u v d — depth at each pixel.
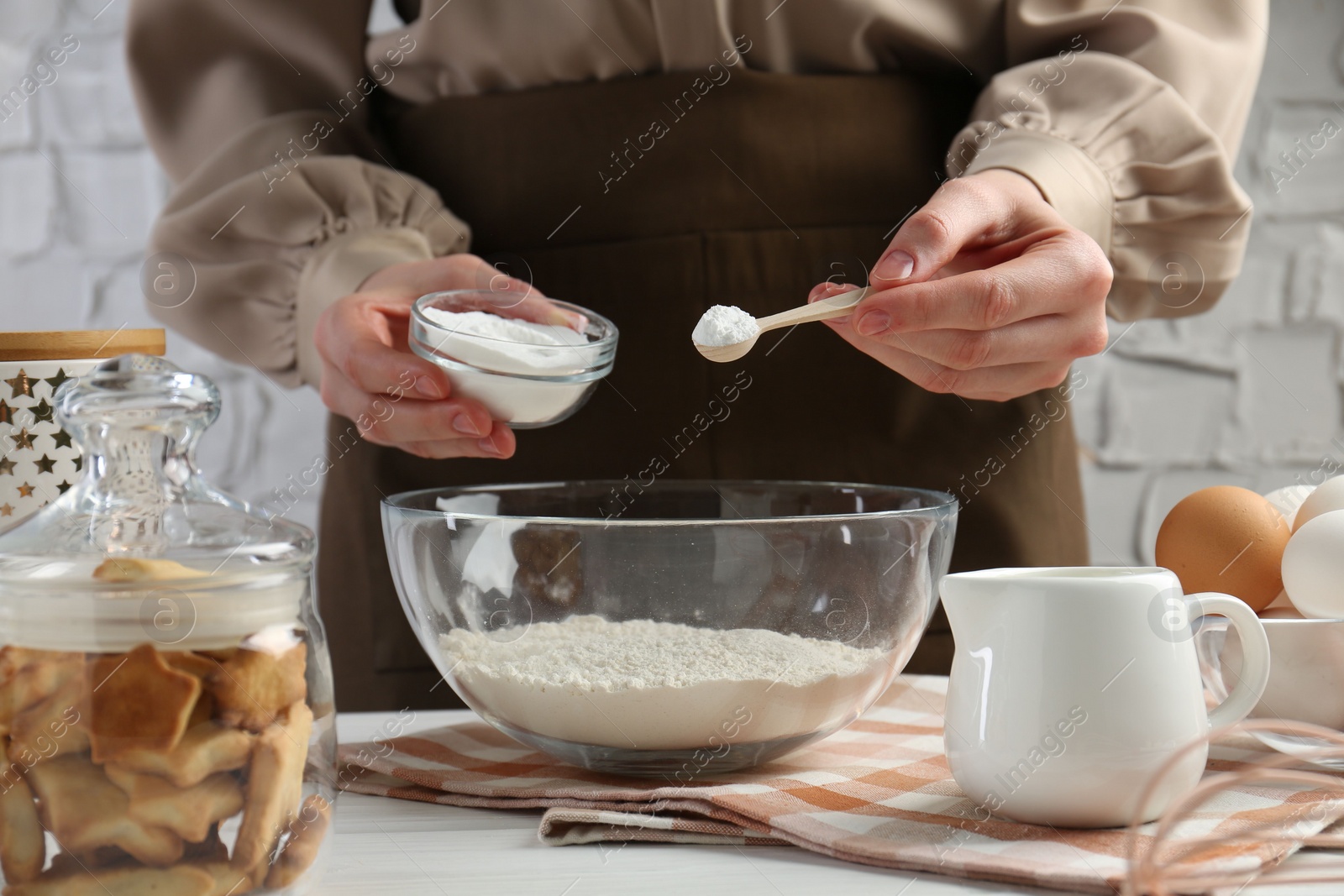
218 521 0.40
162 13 1.07
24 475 0.56
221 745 0.36
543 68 1.02
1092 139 0.87
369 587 1.09
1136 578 0.47
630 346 1.00
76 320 1.77
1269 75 1.74
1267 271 1.77
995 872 0.42
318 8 1.08
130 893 0.36
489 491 0.71
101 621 0.36
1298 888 0.40
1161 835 0.39
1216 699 0.59
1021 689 0.47
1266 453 1.80
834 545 0.53
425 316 0.73
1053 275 0.66
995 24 1.02
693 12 0.95
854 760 0.60
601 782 0.57
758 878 0.44
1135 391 1.81
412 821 0.53
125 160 1.75
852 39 0.99
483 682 0.56
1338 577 0.56
